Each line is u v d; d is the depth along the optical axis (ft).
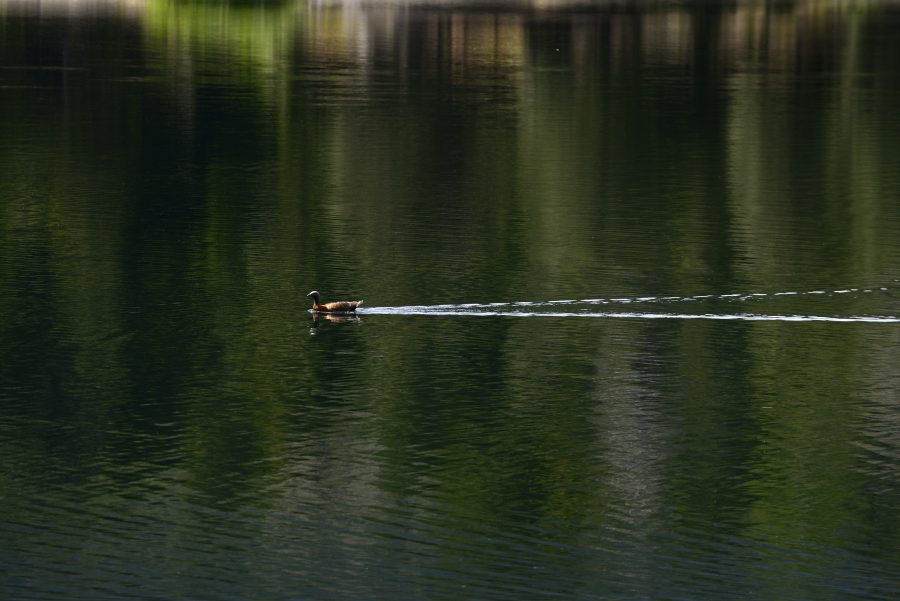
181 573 263.08
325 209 553.23
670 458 315.17
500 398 348.38
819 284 451.94
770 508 290.76
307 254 481.46
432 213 548.31
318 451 316.40
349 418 335.26
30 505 289.53
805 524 284.20
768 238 512.22
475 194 583.58
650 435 327.47
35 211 544.62
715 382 361.10
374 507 289.12
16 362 370.12
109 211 546.26
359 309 416.87
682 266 470.80
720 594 256.32
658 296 434.71
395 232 515.09
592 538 277.44
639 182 612.29
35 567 264.93
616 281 451.94
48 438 322.34
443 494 296.51
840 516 287.28
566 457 314.14
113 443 319.88
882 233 522.47
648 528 281.54
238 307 419.33
